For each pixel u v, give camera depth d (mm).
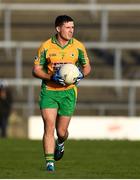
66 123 27156
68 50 26656
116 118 52812
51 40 26719
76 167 29406
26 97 66625
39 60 26609
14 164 30922
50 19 78562
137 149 39344
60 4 80062
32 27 77625
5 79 68312
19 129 58312
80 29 76375
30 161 32469
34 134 53531
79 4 79875
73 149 39531
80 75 26312
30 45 72125
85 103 66938
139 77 70062
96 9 76062
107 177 24859
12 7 77250
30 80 67625
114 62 72125
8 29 74750
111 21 77562
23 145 41844
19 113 64062
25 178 24203
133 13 78562
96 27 77000
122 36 75500
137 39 75062
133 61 72500
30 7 77812
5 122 58938
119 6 76688
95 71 70812
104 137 52625
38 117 53656
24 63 72125
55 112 26562
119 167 29578
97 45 71000
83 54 27016
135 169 28562
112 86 69438
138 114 64750
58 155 28609
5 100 59531
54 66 26625
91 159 33656
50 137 26422
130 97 65500
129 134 52594
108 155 35969
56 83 26438
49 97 26547
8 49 73625
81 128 52688
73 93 26812
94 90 69125
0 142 44000
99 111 66000
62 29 26406
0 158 34094
